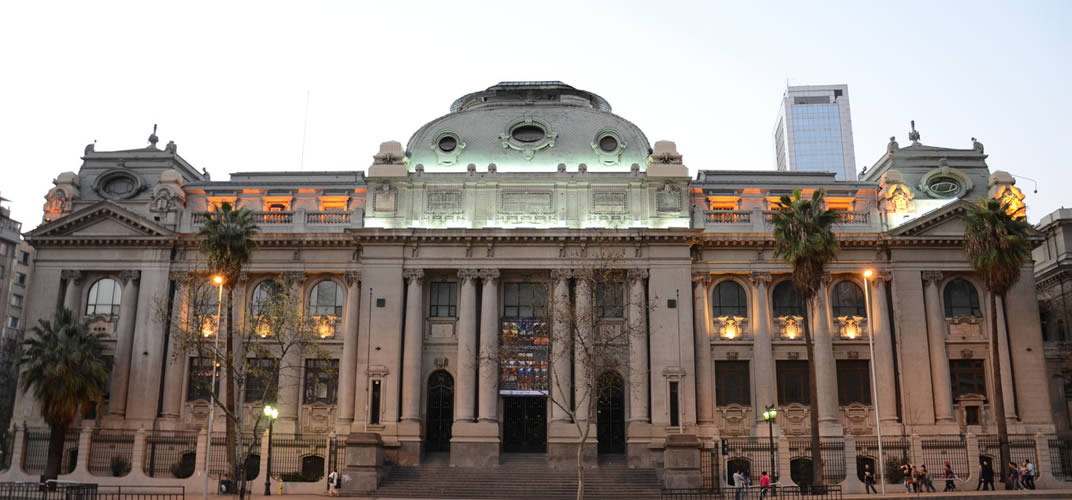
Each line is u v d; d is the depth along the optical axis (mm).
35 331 55125
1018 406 59906
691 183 66000
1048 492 43969
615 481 53219
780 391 60969
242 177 69250
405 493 51531
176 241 62812
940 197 66000
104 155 68938
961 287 62688
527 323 60562
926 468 54156
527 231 60062
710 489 51312
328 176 68562
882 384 59906
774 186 66000
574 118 66250
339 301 62844
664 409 57500
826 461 56125
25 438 56344
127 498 47062
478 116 66625
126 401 60500
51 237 62781
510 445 59875
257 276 62906
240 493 45000
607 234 60062
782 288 62969
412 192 62781
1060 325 72000
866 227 63438
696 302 61375
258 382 60594
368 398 58188
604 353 51750
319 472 58000
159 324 61156
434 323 61344
